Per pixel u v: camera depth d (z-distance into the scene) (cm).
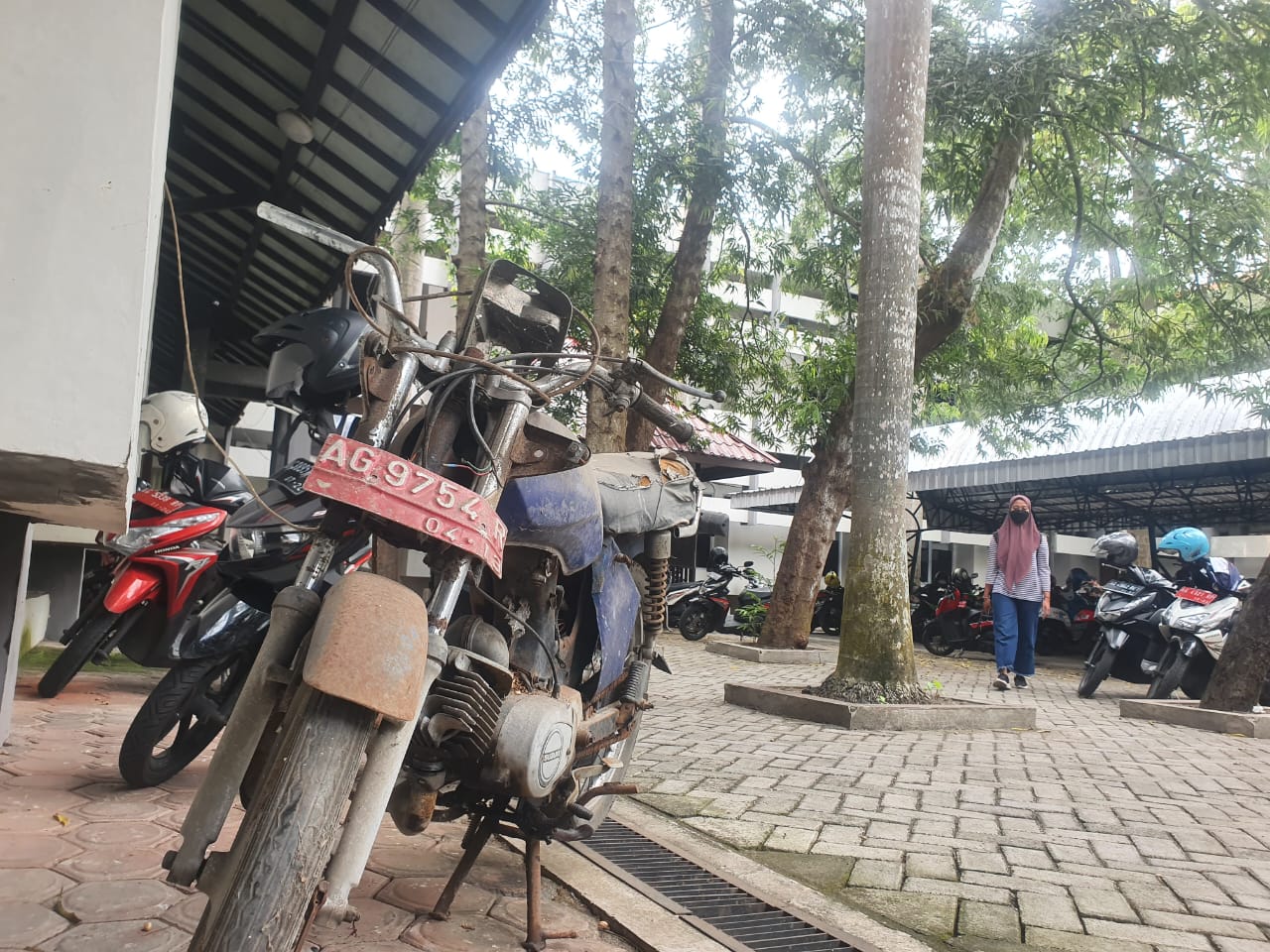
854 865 329
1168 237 1140
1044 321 1753
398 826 232
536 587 258
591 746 270
